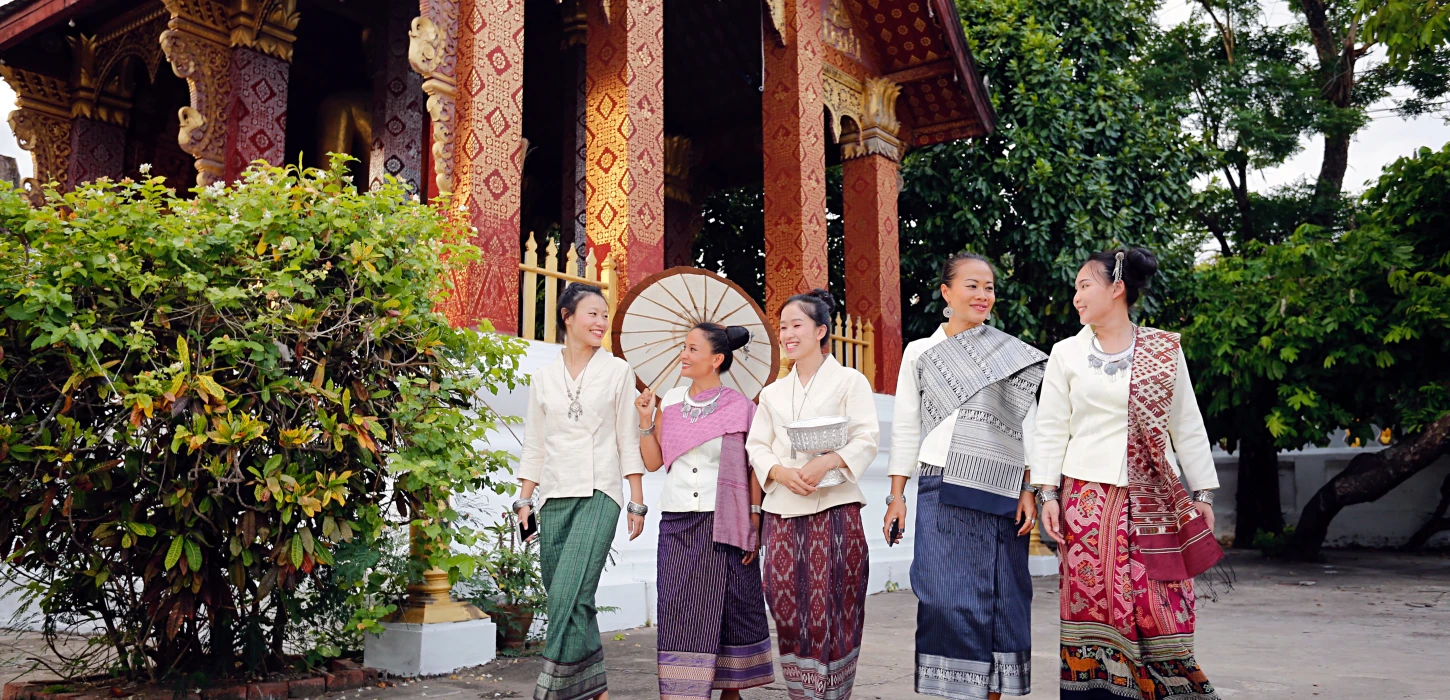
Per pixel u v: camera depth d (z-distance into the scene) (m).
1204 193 19.06
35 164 8.76
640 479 3.65
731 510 3.43
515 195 6.34
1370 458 11.62
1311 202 19.09
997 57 12.87
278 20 7.94
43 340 3.33
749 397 4.19
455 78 6.25
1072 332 13.23
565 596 3.42
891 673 4.60
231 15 7.73
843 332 10.59
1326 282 11.48
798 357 3.54
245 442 3.58
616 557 6.29
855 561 3.40
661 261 7.41
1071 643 3.09
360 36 10.30
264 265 3.80
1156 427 3.05
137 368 3.67
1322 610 7.36
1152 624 2.97
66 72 8.97
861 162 10.81
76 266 3.44
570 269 6.80
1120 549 3.02
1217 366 11.75
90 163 8.94
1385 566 11.56
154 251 3.59
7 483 3.61
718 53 11.68
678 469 3.51
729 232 15.63
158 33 8.42
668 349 4.20
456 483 4.18
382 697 3.98
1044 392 3.25
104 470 3.59
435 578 4.53
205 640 4.25
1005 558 3.26
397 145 8.92
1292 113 18.52
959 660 3.19
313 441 3.90
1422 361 10.97
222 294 3.53
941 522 3.28
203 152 7.52
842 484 3.41
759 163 13.51
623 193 7.14
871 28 10.88
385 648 4.45
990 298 3.50
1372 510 14.68
